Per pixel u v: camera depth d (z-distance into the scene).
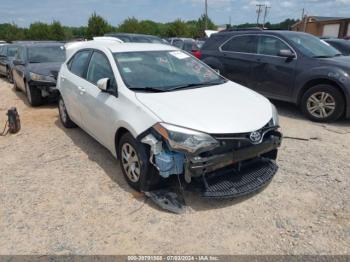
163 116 3.17
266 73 6.73
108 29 48.44
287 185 3.68
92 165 4.32
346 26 38.28
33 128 6.05
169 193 3.41
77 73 5.00
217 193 3.16
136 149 3.35
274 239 2.83
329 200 3.38
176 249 2.73
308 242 2.78
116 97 3.78
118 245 2.79
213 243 2.79
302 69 6.13
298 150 4.67
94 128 4.40
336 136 5.25
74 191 3.66
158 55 4.48
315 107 6.00
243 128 3.16
